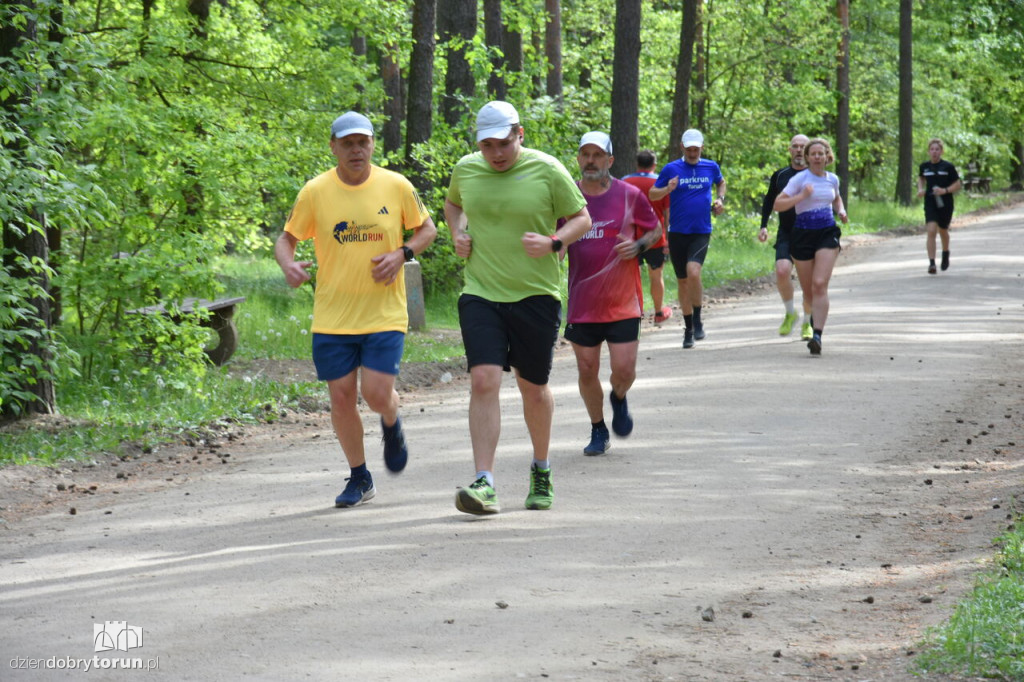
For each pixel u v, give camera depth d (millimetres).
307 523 7246
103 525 7570
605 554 6324
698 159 14523
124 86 12859
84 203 11492
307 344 16109
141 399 11883
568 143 22750
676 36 36438
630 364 8594
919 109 49938
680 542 6555
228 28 17844
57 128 11180
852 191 52719
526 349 7246
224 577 6082
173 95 16406
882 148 49938
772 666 4695
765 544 6512
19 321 11031
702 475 8156
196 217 13797
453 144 21266
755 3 35938
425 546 6531
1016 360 12562
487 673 4641
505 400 11688
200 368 12766
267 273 26031
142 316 12773
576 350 8695
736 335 15383
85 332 13320
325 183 7395
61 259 13047
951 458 8516
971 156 57969
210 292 12961
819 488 7758
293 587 5852
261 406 11805
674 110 27875
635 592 5684
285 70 18703
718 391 11242
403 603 5547
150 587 5965
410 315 17516
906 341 14023
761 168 37062
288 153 17031
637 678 4574
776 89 36812
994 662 4531
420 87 21172
